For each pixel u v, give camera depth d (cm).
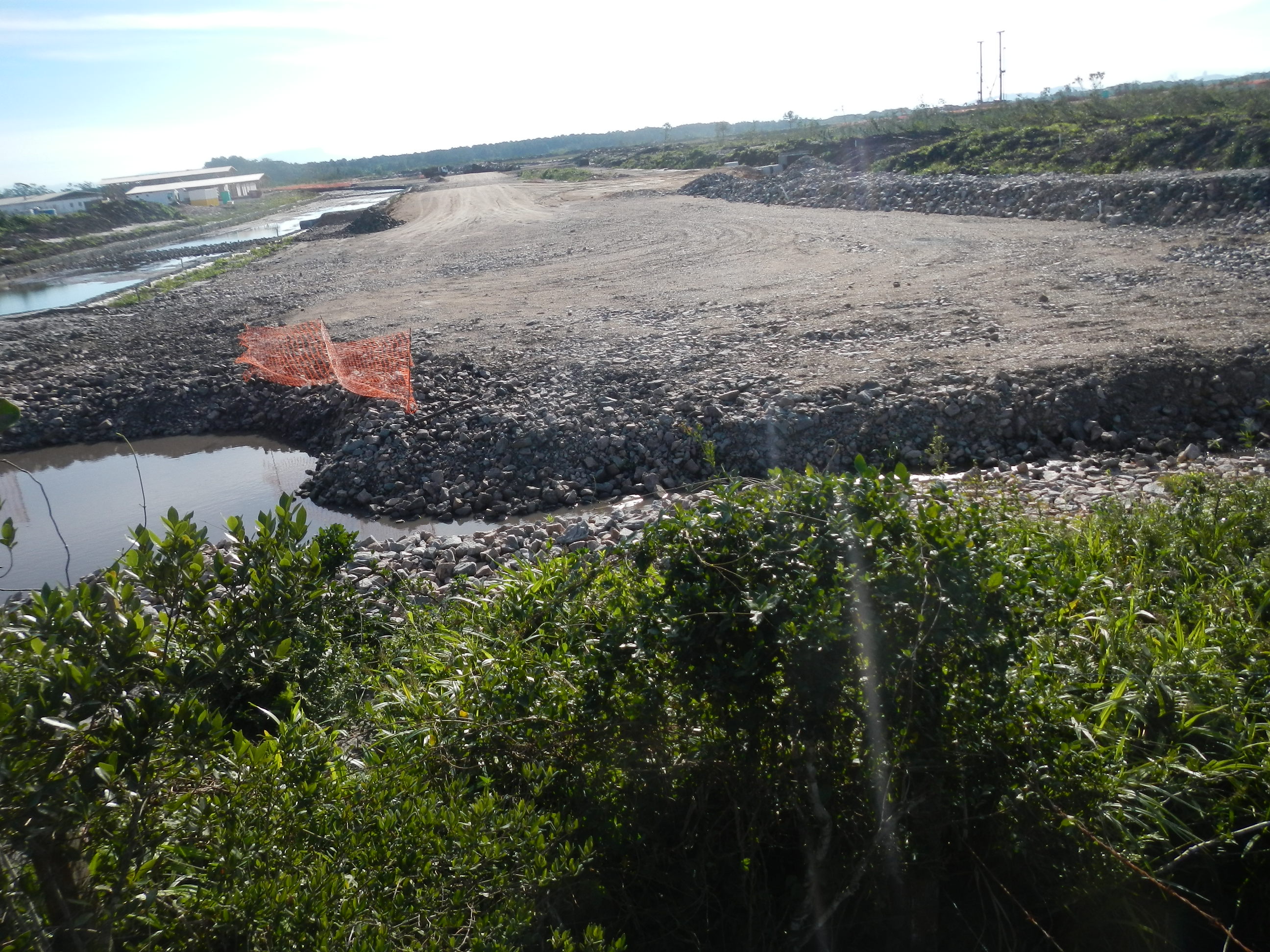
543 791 332
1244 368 958
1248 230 1531
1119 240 1633
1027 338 1120
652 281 1852
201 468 1254
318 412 1305
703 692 306
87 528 1082
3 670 261
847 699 292
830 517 297
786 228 2342
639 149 8000
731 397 1038
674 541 321
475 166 9844
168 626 326
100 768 245
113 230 5594
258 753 305
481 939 249
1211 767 332
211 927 253
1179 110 2641
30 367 1662
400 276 2333
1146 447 891
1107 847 295
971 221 2098
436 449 1076
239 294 2283
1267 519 526
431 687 412
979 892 309
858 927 309
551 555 693
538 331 1493
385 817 287
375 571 725
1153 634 411
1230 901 314
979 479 679
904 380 1020
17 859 235
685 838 316
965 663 290
